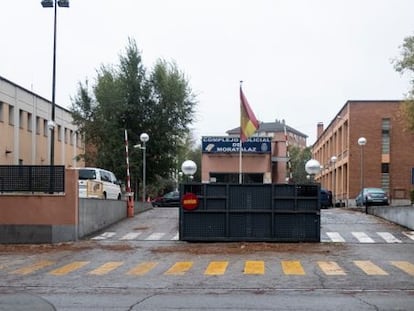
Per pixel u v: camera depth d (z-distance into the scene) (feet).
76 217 76.07
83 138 159.94
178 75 157.48
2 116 147.33
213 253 62.85
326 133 257.34
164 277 46.75
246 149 137.08
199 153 255.70
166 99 155.12
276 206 73.61
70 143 204.23
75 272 50.34
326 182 254.27
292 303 34.32
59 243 74.02
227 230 73.56
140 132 154.20
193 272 49.44
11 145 152.76
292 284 42.70
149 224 90.43
